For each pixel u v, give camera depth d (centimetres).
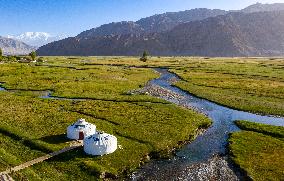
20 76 13775
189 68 18788
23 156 4944
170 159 5228
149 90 11194
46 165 4659
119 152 5175
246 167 4825
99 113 7544
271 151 5447
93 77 13962
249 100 9519
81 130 5612
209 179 4553
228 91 10925
